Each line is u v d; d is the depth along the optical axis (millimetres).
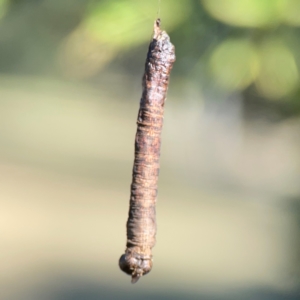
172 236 447
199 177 630
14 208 521
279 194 527
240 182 599
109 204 560
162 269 375
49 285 345
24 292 330
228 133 609
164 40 156
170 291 336
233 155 618
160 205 539
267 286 329
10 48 610
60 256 396
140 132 155
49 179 648
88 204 553
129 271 156
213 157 635
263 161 599
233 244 416
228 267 370
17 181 633
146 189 155
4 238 430
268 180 582
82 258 396
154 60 155
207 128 616
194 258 396
